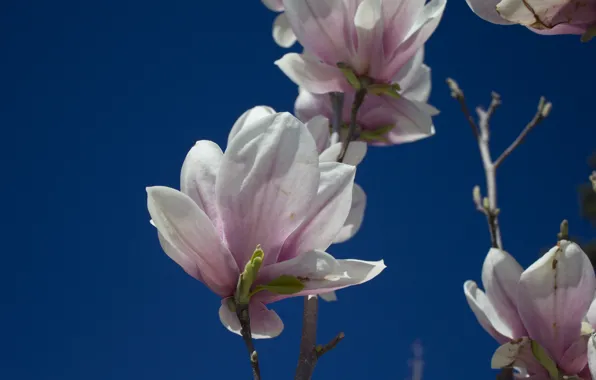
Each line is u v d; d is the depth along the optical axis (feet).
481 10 3.66
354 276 3.35
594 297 3.73
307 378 3.52
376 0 3.79
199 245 3.37
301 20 3.88
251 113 3.59
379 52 3.87
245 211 3.39
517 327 3.80
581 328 3.71
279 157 3.38
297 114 4.32
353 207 4.06
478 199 4.31
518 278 3.81
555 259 3.71
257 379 3.33
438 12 3.87
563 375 3.72
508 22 3.64
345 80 3.93
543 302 3.73
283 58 3.91
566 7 3.53
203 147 3.47
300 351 3.56
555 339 3.73
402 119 4.15
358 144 3.94
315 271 3.36
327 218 3.41
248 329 3.36
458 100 4.61
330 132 4.26
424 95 4.33
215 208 3.42
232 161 3.38
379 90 3.90
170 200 3.34
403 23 3.86
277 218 3.39
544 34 3.60
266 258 3.40
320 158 3.69
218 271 3.39
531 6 3.53
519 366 3.77
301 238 3.41
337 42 3.88
